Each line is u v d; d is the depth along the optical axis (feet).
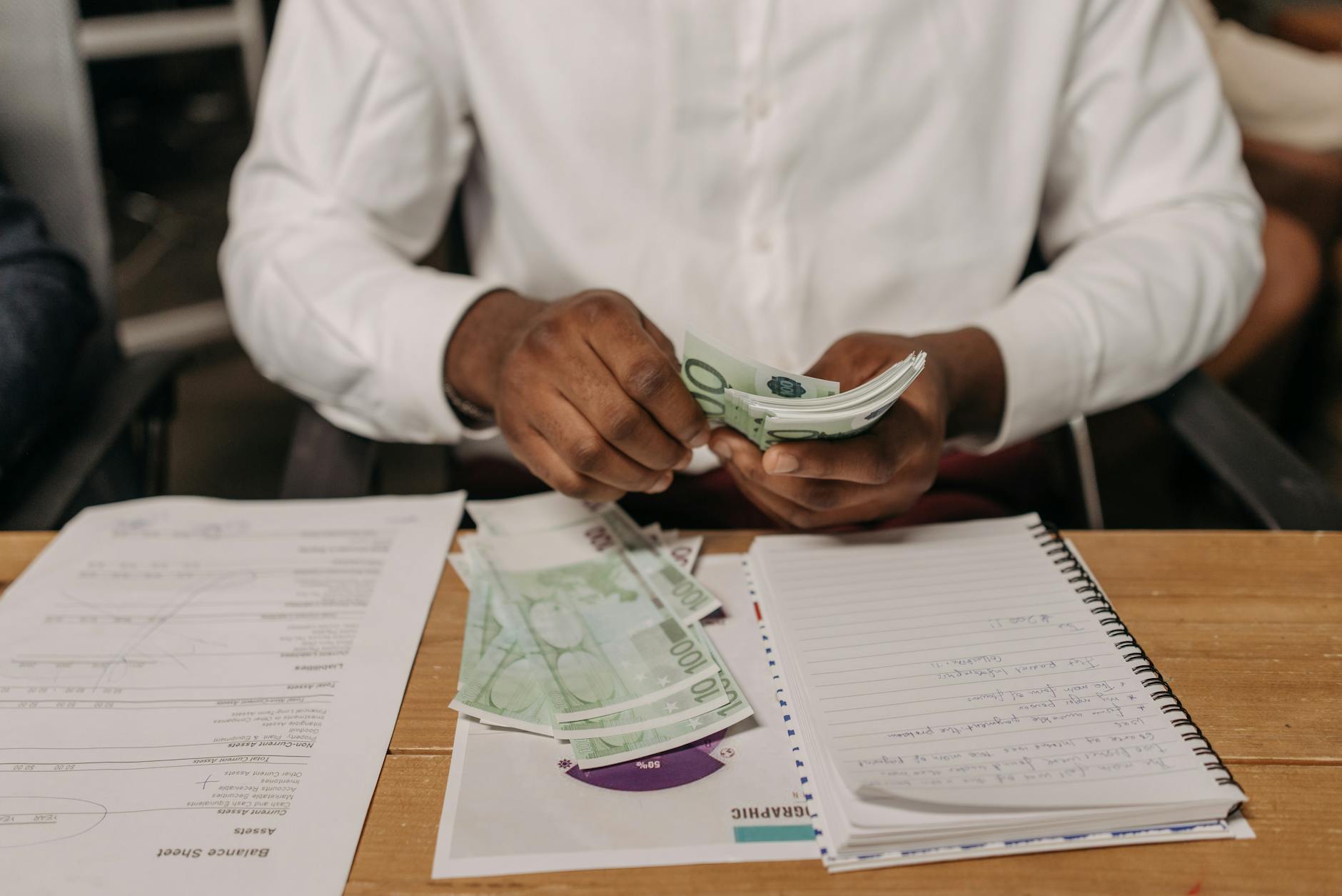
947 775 1.49
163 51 6.82
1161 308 2.79
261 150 3.17
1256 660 1.83
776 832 1.48
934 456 2.13
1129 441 5.91
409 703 1.76
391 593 2.06
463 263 3.55
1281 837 1.46
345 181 3.05
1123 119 3.08
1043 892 1.38
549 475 2.15
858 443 1.90
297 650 1.89
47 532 2.30
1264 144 5.76
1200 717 1.69
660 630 1.93
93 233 3.50
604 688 1.77
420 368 2.61
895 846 1.44
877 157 2.99
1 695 1.77
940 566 2.09
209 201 9.85
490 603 2.02
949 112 2.95
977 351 2.56
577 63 2.87
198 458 6.72
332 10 3.01
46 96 3.38
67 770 1.61
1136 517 5.37
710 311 3.11
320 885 1.41
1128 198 3.17
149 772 1.61
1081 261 2.93
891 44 2.86
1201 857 1.43
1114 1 3.00
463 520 2.74
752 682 1.80
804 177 2.98
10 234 3.03
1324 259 5.57
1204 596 2.01
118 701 1.76
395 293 2.72
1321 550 2.15
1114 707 1.65
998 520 2.27
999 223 3.12
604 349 1.92
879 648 1.83
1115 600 2.00
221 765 1.62
